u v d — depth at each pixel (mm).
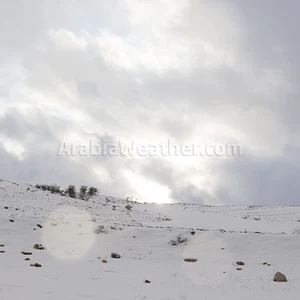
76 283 10828
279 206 66688
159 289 10781
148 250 21344
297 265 17859
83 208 40125
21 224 24328
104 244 21984
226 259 19203
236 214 55312
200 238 23172
